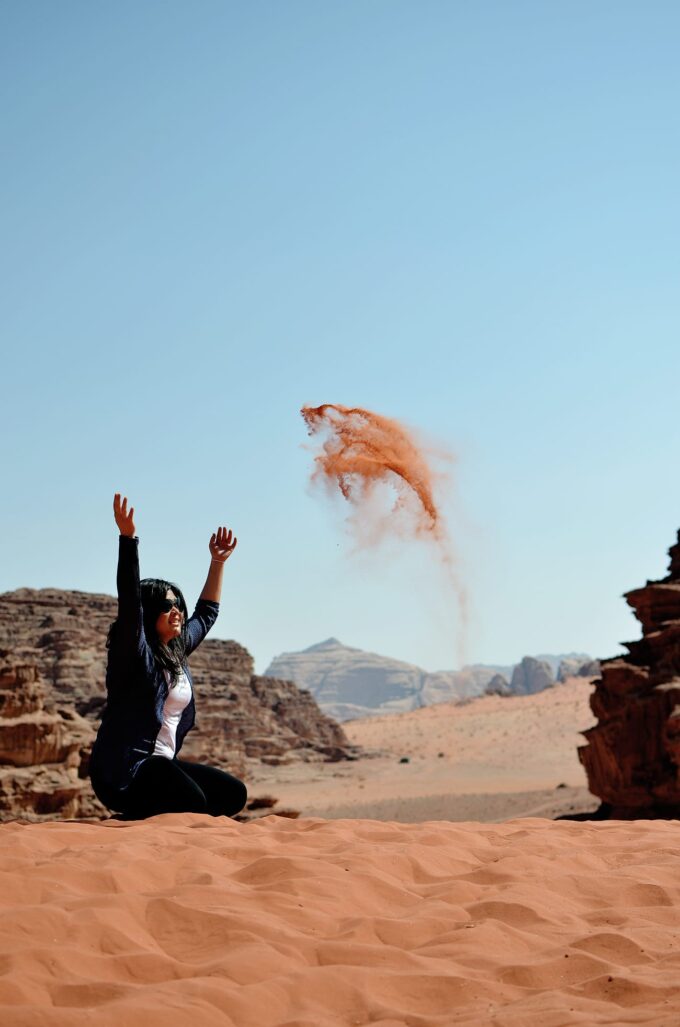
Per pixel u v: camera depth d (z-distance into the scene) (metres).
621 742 34.47
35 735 34.88
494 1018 4.71
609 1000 5.02
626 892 6.87
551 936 5.96
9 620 125.06
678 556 39.19
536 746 141.12
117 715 9.25
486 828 9.21
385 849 7.52
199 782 9.59
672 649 35.59
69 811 34.66
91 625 127.94
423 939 5.91
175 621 9.57
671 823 10.04
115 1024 4.43
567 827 9.56
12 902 5.89
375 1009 4.86
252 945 5.45
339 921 6.07
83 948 5.25
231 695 138.75
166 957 5.25
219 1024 4.59
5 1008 4.46
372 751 147.75
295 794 103.50
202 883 6.45
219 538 10.83
